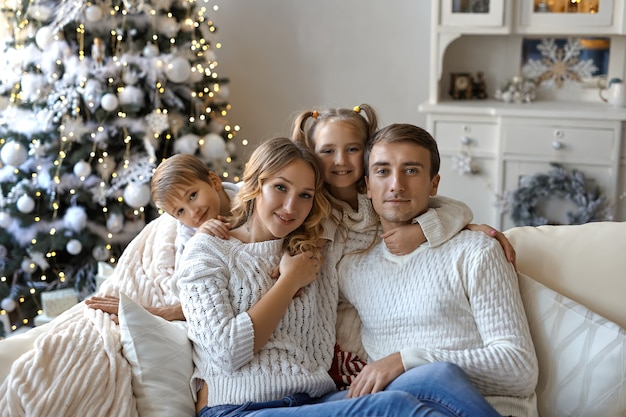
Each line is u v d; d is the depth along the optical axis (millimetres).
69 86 3100
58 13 3090
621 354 1562
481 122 3723
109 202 3199
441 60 3773
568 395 1608
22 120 3076
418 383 1460
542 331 1666
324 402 1592
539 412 1649
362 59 4195
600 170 3590
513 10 3699
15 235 3074
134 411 1537
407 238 1709
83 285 3129
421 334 1673
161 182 1799
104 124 3121
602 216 3580
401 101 4207
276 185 1671
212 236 1704
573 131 3574
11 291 3070
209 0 4285
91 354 1544
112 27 3191
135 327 1583
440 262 1677
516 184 3727
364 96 4246
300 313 1691
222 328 1566
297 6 4199
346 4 4137
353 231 1843
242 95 4383
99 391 1491
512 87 3889
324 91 4289
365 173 1792
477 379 1561
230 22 4297
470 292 1628
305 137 1897
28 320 3094
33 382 1440
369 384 1545
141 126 3152
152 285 1804
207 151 3350
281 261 1691
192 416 1627
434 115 3781
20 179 3109
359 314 1785
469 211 1776
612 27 3592
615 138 3525
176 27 3312
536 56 3969
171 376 1596
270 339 1630
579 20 3623
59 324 1651
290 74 4301
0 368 1480
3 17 3408
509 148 3682
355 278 1782
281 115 4363
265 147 1693
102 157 3164
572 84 3936
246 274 1669
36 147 3010
